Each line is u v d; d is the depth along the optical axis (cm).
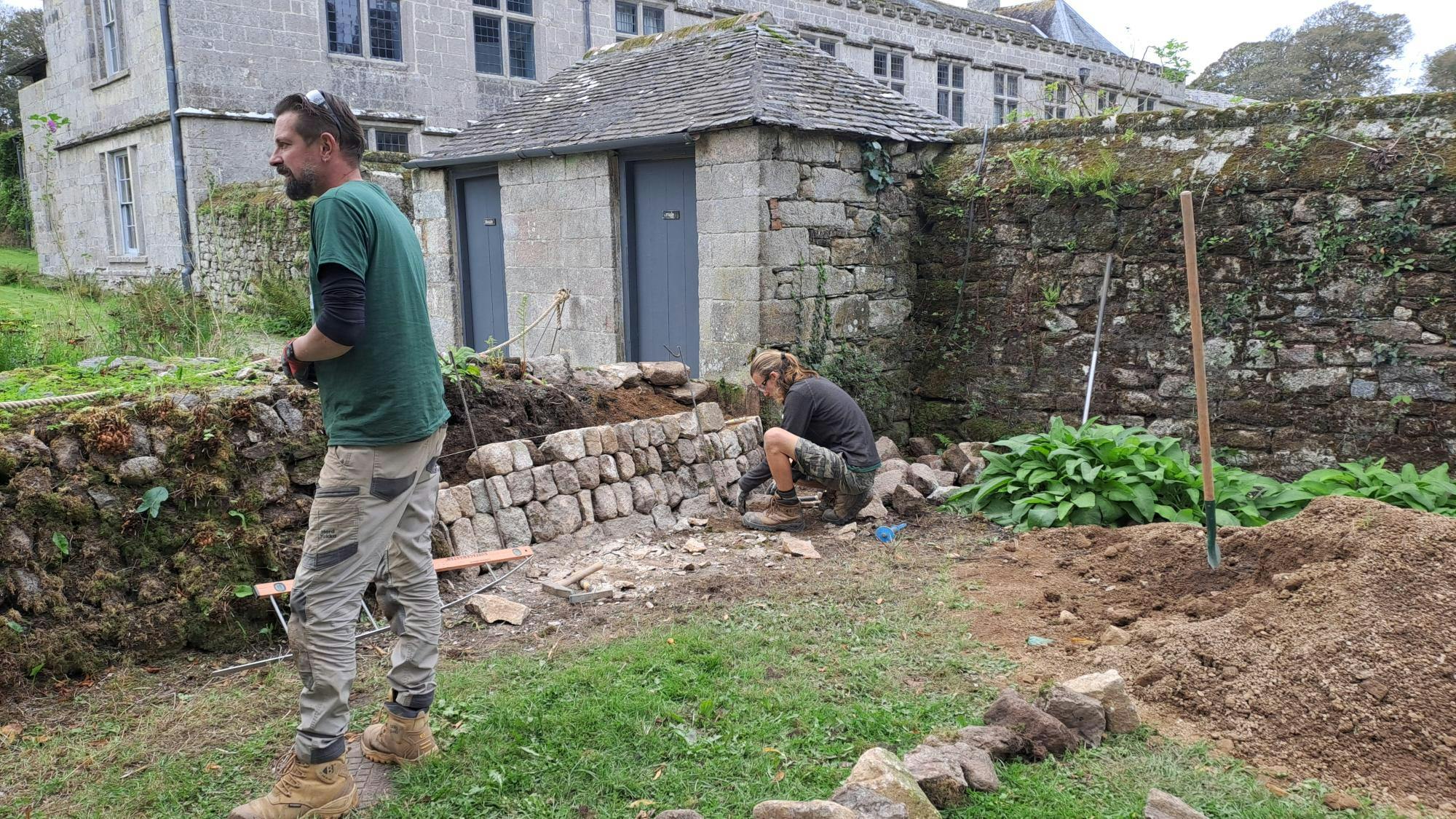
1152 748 306
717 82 752
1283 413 670
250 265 1312
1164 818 254
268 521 415
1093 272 742
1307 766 293
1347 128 647
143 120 1441
